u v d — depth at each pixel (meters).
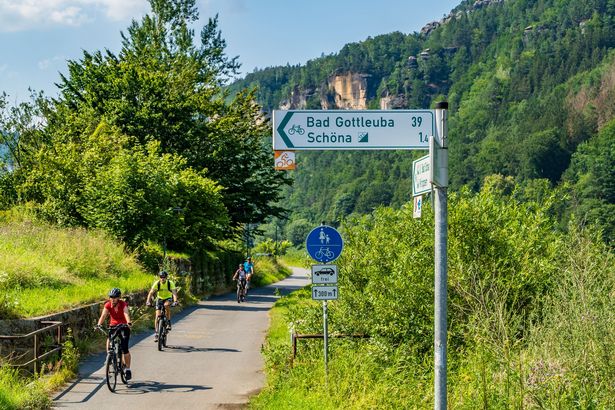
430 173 5.36
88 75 40.31
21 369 12.19
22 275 16.83
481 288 9.31
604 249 9.97
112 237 26.86
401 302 11.09
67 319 14.55
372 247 12.64
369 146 6.75
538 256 11.48
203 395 11.22
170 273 27.19
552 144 157.38
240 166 40.91
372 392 9.59
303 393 10.21
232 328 20.44
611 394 7.60
